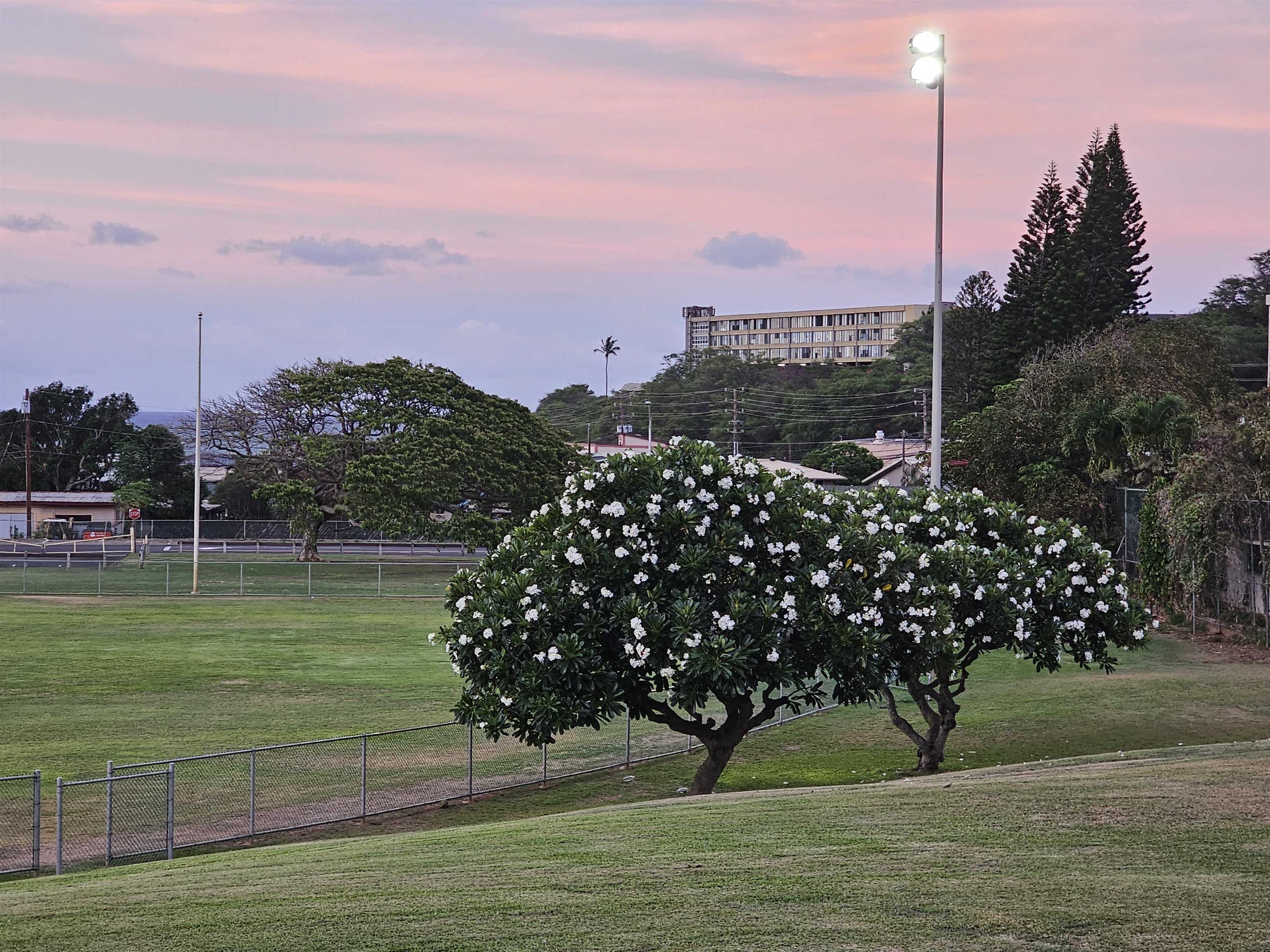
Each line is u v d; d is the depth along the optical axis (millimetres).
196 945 7082
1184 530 32562
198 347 52750
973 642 18312
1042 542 19438
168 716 25797
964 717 24266
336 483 69062
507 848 10016
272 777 20438
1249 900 7270
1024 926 6801
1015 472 46406
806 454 110312
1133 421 40094
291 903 8070
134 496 96000
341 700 27891
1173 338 52750
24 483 108812
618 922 7148
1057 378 47719
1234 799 10398
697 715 17219
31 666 32469
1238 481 31594
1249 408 33438
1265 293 100250
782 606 15703
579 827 11141
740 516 16688
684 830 10281
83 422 113125
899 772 19797
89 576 59125
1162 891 7477
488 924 7211
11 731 24141
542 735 15641
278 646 36625
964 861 8422
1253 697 24953
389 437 65938
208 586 54812
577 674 15289
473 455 65000
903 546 16750
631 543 15969
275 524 87938
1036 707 24844
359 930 7227
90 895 9266
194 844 16469
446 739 23453
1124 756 15523
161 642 37312
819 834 9664
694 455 16812
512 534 17328
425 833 12578
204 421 77875
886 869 8258
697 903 7512
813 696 17094
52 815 17984
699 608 15391
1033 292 77000
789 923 7000
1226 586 33844
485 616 15875
